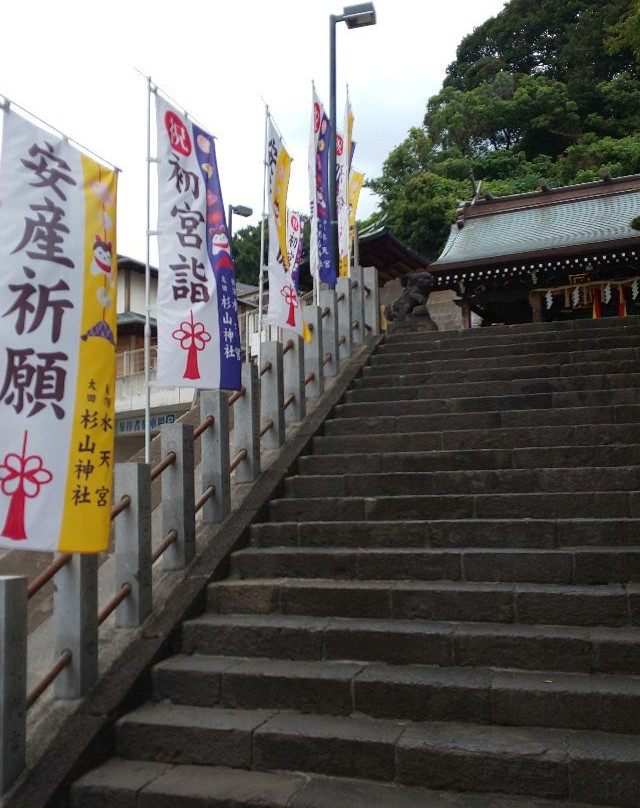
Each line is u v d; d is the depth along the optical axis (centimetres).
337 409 741
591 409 638
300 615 450
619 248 1725
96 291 383
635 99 3759
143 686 399
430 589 430
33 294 365
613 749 310
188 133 548
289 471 618
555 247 1780
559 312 2078
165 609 450
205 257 535
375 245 1950
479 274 1877
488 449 610
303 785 329
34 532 346
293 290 677
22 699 346
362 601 440
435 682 361
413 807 304
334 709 372
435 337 936
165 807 326
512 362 800
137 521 445
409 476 575
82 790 338
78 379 368
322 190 882
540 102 3753
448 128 3866
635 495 496
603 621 401
